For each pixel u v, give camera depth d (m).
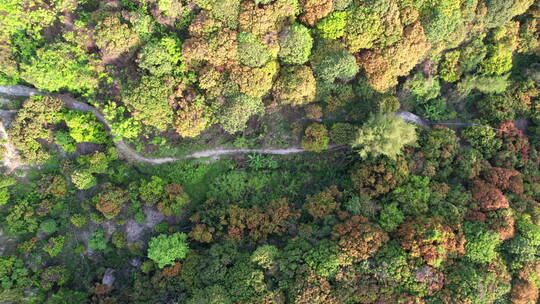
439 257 24.73
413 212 27.12
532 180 29.66
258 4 26.25
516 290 25.50
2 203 27.95
